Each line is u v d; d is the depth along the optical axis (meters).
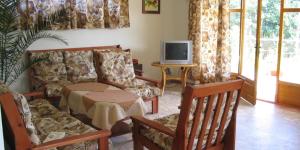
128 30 5.57
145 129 2.43
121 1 5.30
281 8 4.56
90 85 3.86
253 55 5.15
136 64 5.29
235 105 2.29
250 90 4.76
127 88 4.02
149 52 5.95
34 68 4.33
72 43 4.96
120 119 2.95
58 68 4.41
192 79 5.88
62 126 2.57
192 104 1.94
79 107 3.31
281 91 4.74
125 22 5.41
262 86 5.55
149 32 5.88
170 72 6.10
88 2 4.93
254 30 5.05
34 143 1.89
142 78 4.62
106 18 5.17
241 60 5.34
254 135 3.46
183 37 6.22
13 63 4.10
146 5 5.73
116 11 5.22
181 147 2.01
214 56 5.60
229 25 5.43
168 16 6.10
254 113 4.26
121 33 5.49
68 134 2.37
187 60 5.18
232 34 5.54
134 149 2.57
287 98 4.67
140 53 5.82
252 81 4.71
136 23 5.66
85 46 5.09
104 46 5.25
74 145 2.12
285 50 4.63
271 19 4.85
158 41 6.05
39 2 4.46
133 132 2.53
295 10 4.41
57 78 4.36
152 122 2.29
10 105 1.72
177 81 6.14
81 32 5.01
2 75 3.97
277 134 3.50
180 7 6.16
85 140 1.99
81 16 4.89
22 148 1.78
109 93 3.41
